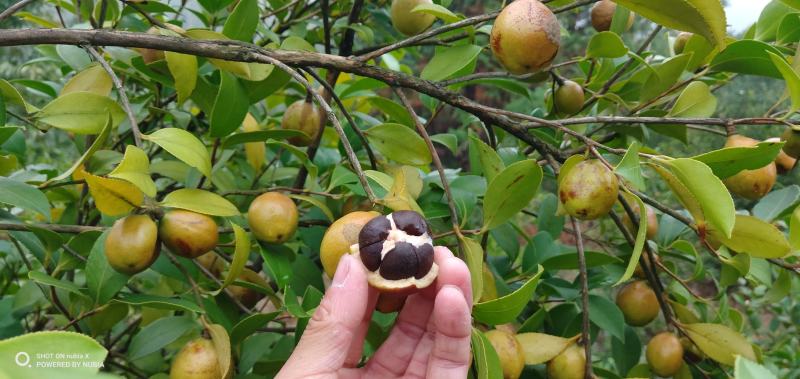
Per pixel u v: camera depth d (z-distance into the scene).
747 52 0.41
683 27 0.31
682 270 1.26
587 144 0.33
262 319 0.38
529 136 0.36
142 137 0.33
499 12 0.35
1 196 0.36
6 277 0.61
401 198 0.31
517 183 0.34
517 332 0.44
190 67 0.39
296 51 0.36
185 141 0.34
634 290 0.51
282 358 0.45
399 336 0.35
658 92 0.47
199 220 0.36
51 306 0.53
